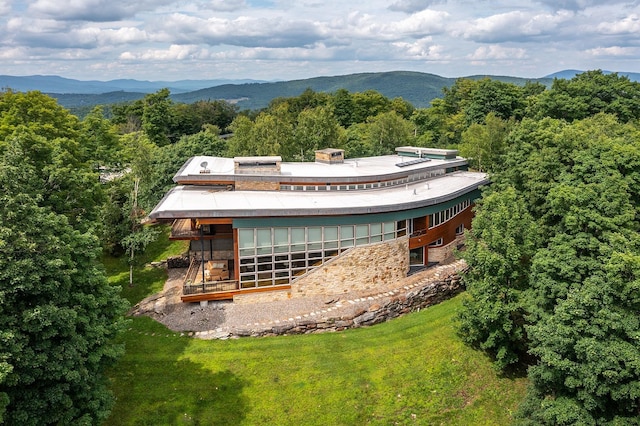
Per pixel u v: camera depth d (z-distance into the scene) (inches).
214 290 1202.6
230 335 1104.8
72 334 684.1
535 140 1391.5
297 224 1223.5
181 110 4849.9
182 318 1157.1
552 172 1215.6
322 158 1838.1
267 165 1486.2
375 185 1609.3
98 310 793.6
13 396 633.6
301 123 2421.3
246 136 2308.1
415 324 1221.1
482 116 3344.0
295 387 965.2
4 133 1379.2
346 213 1255.5
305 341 1112.2
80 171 1232.2
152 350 1042.7
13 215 644.7
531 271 1021.2
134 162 1648.6
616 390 741.9
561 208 1060.5
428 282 1390.3
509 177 1437.0
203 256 1231.5
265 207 1210.6
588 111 2439.7
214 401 912.3
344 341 1126.4
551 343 815.7
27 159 916.0
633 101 2423.7
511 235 1043.9
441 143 3312.0
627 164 1107.3
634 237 893.2
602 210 1002.7
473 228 1149.1
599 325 779.4
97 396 745.0
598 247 940.0
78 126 1753.2
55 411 678.5
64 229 787.4
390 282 1390.3
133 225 1466.5
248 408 903.7
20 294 651.5
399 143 2856.8
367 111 4188.0
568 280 932.0
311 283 1266.0
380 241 1350.9
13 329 610.9
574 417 766.5
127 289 1337.4
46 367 635.5
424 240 1501.0
